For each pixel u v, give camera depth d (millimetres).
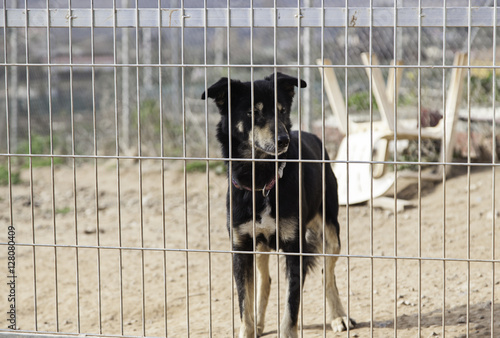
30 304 4301
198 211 7043
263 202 3357
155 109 9359
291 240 3398
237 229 3459
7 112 2805
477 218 5996
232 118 3654
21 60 9961
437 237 5566
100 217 6949
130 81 9555
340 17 2613
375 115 8375
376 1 7391
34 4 7887
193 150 9023
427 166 7656
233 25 2695
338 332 3469
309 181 3686
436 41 8250
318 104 8570
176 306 4199
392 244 5516
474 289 4086
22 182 8680
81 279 4852
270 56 9195
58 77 10109
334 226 4020
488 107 7902
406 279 4488
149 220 6730
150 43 9375
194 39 9266
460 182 7180
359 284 4441
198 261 5258
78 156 2709
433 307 3791
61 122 10039
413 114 8352
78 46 10172
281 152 3258
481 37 8023
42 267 5176
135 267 5133
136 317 4012
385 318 3652
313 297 4227
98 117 9883
